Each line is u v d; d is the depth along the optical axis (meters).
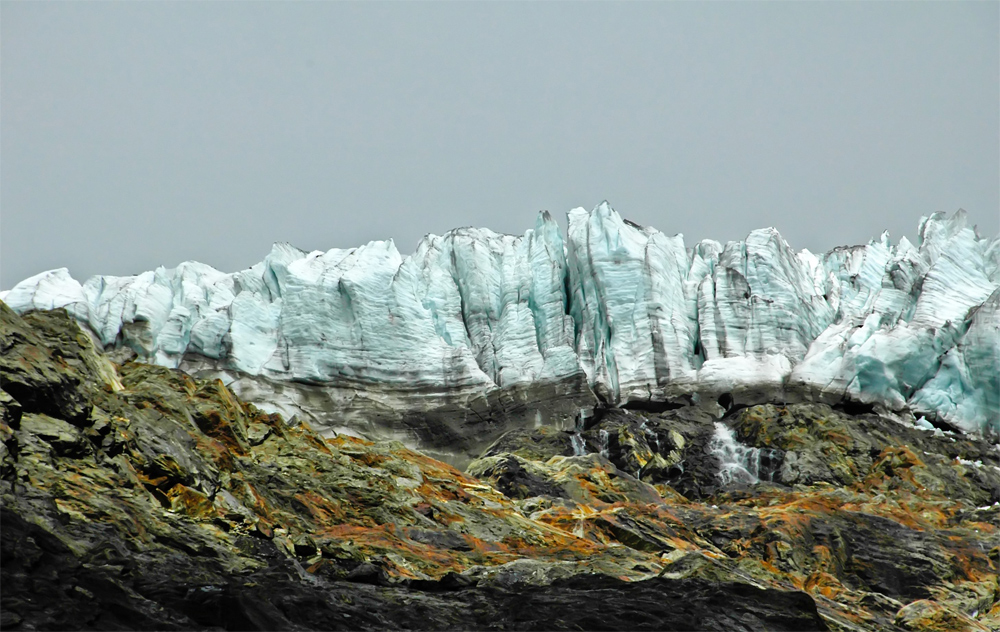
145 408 77.00
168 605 49.88
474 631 56.84
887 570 94.38
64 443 62.28
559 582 68.12
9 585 46.41
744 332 150.50
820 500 113.50
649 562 78.94
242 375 144.38
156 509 62.78
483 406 144.62
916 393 143.50
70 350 75.88
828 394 141.88
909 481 125.44
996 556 98.44
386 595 60.78
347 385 146.25
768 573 87.94
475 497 92.69
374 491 82.38
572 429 141.75
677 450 134.38
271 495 76.12
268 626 50.69
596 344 150.75
